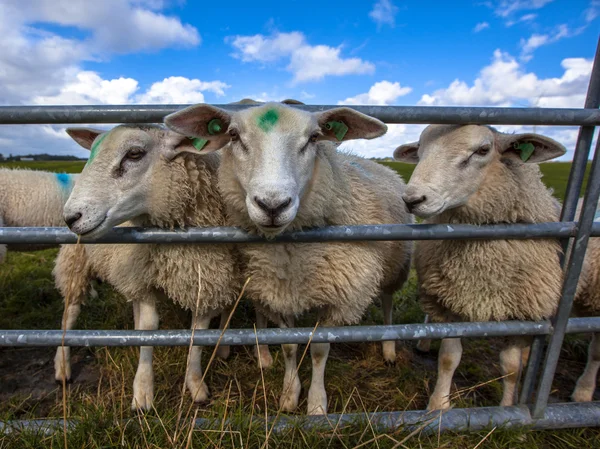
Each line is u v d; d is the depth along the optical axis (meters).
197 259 2.68
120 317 4.30
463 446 2.34
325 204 2.53
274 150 2.12
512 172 2.58
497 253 2.48
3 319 4.31
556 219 2.81
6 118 1.94
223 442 2.20
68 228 2.17
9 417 2.38
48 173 5.18
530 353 2.57
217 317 4.23
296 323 4.02
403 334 2.30
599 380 3.50
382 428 2.36
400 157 3.36
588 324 2.41
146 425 2.24
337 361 3.59
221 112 2.27
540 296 2.48
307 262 2.60
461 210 2.60
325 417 2.43
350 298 2.76
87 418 2.26
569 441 2.48
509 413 2.50
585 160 2.20
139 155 2.42
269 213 2.02
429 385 3.33
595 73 2.06
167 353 3.42
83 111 1.99
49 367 3.51
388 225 2.26
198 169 2.70
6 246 4.63
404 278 3.85
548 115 2.03
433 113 2.06
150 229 2.24
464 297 2.68
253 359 3.61
